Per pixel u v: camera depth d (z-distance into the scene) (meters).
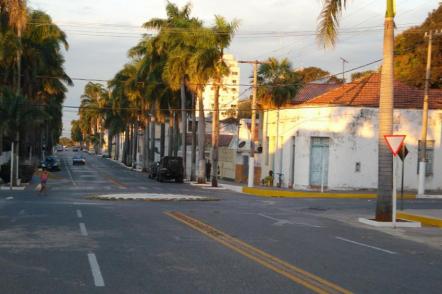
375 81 40.94
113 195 30.58
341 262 11.23
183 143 53.09
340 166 38.25
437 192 38.94
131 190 36.78
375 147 38.53
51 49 52.47
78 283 8.65
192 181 51.53
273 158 44.50
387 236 16.88
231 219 19.27
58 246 12.23
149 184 45.91
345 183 38.28
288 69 44.91
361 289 8.75
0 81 49.22
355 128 38.34
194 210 22.38
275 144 43.44
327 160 38.75
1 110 36.38
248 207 25.52
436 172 39.47
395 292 8.66
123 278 9.07
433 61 51.03
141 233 14.69
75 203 24.77
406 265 11.34
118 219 18.03
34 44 50.09
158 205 24.58
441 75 50.34
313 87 50.75
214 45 43.84
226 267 10.20
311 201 31.02
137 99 72.19
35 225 16.02
